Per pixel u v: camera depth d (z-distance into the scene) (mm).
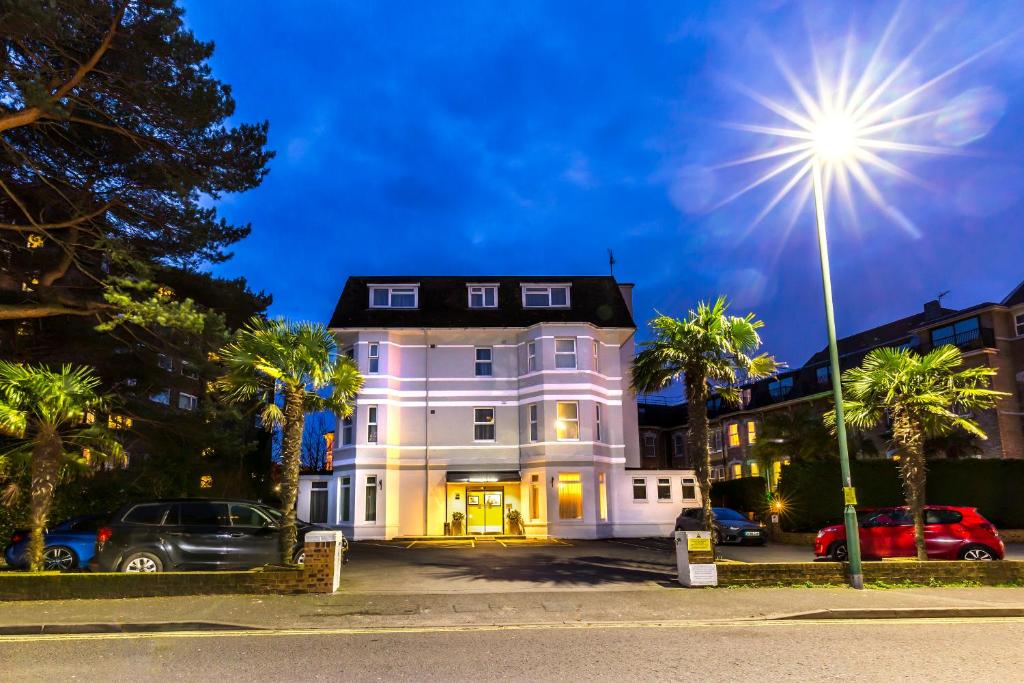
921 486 14664
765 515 27031
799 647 8461
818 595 12062
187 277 20156
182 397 29922
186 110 16484
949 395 14773
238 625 9789
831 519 24031
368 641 8930
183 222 18875
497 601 11523
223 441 21828
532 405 29703
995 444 31797
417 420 29984
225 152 17844
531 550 22391
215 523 14789
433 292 32438
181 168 17406
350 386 14398
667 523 29766
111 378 21516
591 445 28844
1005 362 32875
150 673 7297
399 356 30578
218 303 20938
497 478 28984
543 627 9836
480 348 31062
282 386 14086
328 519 29703
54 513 17938
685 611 10805
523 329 30641
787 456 29359
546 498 28188
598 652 8250
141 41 15688
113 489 20328
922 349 36625
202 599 11578
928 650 8258
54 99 14250
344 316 30984
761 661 7746
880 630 9594
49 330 20969
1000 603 11203
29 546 12266
